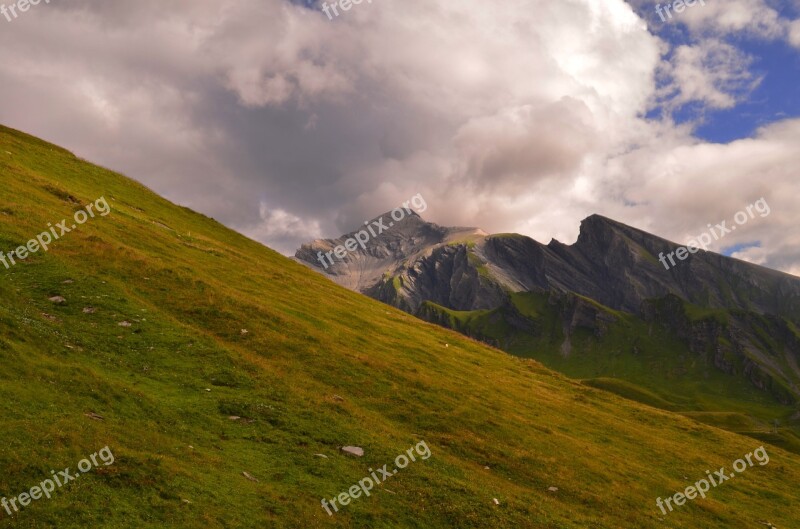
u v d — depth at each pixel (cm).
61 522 2100
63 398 2906
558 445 5209
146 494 2431
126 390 3334
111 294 4803
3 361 2964
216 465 2962
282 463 3281
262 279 7825
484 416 5278
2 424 2452
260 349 4997
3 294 4091
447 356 7594
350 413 4275
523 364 9444
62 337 3822
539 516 3619
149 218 8944
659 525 4175
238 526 2486
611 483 4725
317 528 2730
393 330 8012
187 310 5231
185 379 3956
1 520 2005
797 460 7219
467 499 3519
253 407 3825
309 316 6700
